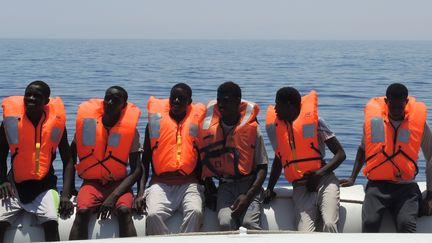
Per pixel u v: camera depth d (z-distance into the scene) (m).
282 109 5.98
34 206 5.57
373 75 39.19
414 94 26.55
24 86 29.61
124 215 5.55
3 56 70.31
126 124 5.81
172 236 3.73
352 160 12.36
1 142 5.72
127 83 32.19
